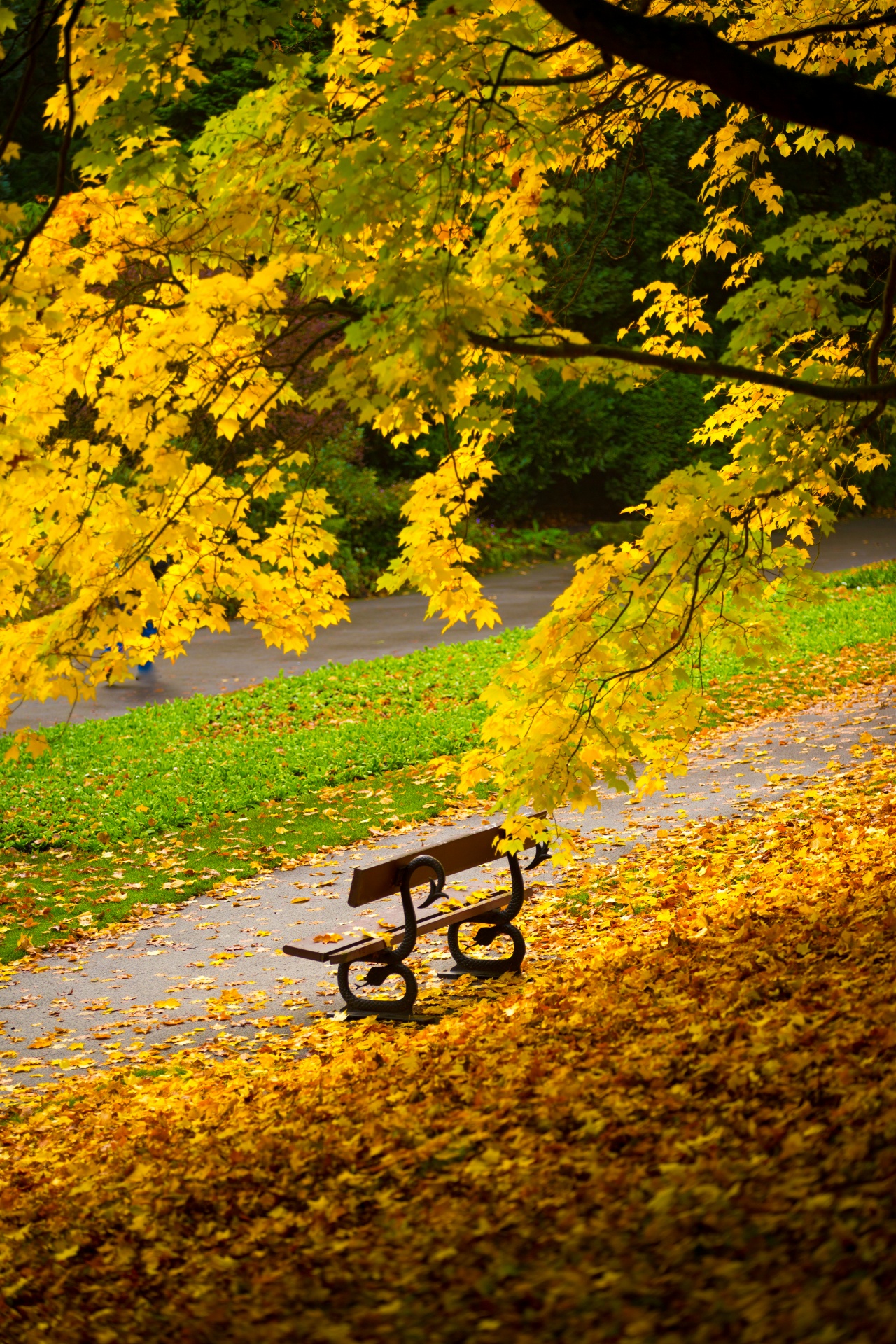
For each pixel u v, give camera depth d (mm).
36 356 6973
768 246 7852
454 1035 7781
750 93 5715
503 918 9453
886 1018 5816
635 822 12922
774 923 8586
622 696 8070
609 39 5766
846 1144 4559
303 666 21703
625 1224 4426
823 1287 3660
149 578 6965
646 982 7805
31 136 36562
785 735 15914
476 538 31609
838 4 10070
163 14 6855
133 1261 5320
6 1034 8938
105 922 11180
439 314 6020
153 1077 8055
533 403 35594
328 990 9492
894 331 7930
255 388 7082
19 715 18844
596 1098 5793
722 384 8531
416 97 6371
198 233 7035
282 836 13414
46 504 6988
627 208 32906
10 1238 5906
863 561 31031
